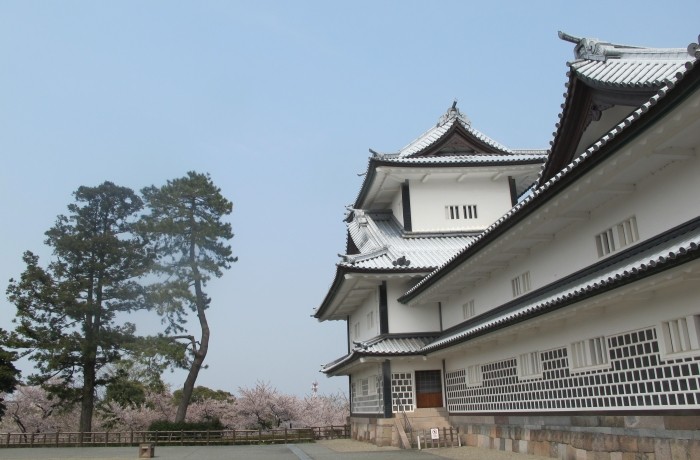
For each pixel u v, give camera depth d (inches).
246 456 1015.0
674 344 448.8
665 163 477.1
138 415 2048.5
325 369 1411.2
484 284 880.3
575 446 589.6
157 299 1624.0
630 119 416.5
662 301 460.1
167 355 1590.8
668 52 573.3
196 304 1717.5
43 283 1641.2
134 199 1788.9
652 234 497.4
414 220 1227.2
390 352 981.2
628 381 504.1
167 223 1668.3
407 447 918.4
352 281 1072.2
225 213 1775.3
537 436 677.9
